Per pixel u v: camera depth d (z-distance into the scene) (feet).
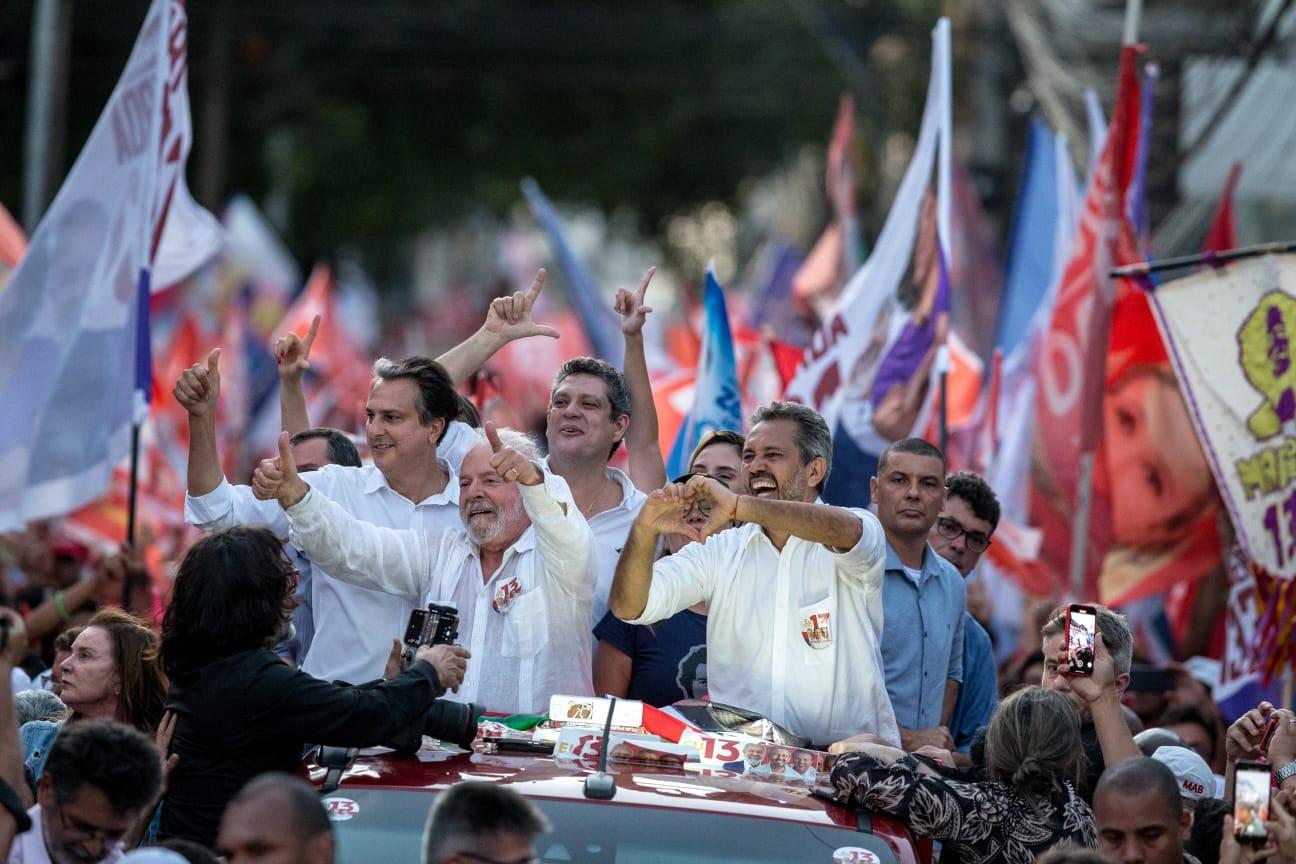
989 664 51.93
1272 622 54.70
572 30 225.35
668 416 74.95
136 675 42.27
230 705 35.45
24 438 61.26
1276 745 38.75
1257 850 33.19
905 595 48.24
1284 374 54.54
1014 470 71.36
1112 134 64.75
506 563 42.75
